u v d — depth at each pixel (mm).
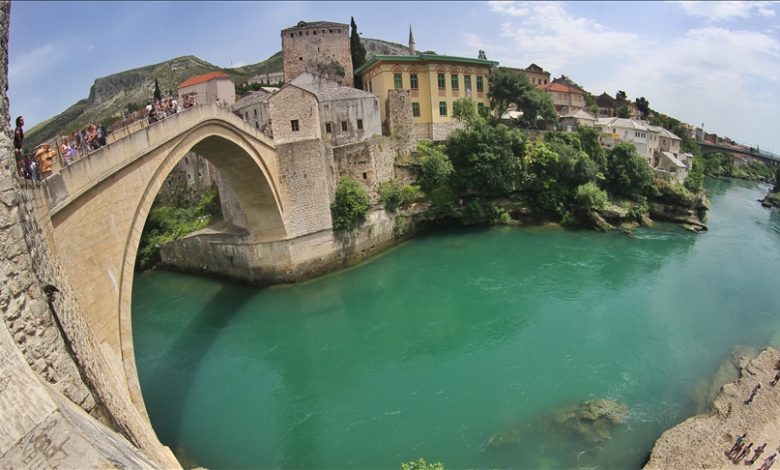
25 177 11359
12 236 8305
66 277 12125
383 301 34781
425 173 50312
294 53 67188
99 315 15906
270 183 34750
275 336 30625
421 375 25125
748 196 88688
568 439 19797
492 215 52406
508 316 31375
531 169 54250
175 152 22797
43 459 5863
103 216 16641
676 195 57375
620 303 33188
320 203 39000
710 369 25250
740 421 20500
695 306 32906
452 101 58312
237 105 47281
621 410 21531
